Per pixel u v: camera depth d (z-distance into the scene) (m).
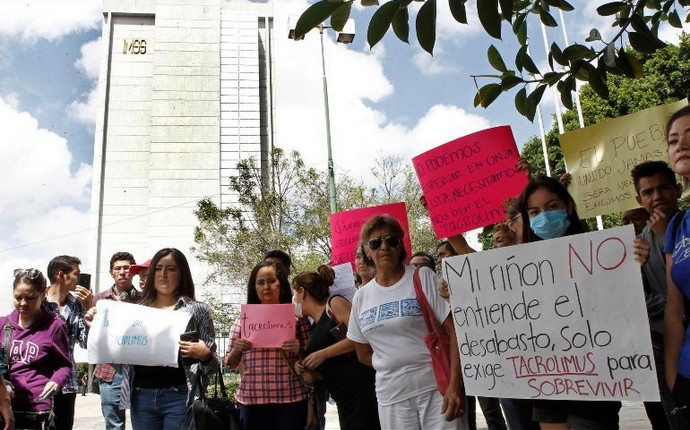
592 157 4.42
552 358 2.82
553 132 26.36
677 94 21.08
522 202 3.21
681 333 2.49
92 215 48.78
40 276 4.46
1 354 3.89
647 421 7.31
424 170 4.43
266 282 4.70
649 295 3.41
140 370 4.03
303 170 22.30
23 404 4.23
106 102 52.12
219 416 3.85
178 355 3.99
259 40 55.47
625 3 3.35
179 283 4.36
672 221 2.56
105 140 50.97
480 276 3.09
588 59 3.34
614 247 2.70
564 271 2.84
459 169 4.31
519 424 4.10
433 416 3.25
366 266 4.38
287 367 4.42
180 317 4.03
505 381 2.95
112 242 48.41
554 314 2.84
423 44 2.25
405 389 3.31
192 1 53.44
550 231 3.01
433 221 4.36
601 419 2.84
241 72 52.12
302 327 4.82
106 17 54.69
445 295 3.29
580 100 23.81
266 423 4.32
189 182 48.56
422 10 2.22
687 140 2.45
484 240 16.97
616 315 2.67
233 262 21.28
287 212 21.75
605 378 2.66
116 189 49.81
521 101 3.58
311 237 21.39
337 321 4.41
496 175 4.20
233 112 50.84
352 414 3.98
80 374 22.45
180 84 50.91
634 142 4.21
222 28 53.16
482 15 2.33
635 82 21.95
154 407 3.96
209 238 23.11
